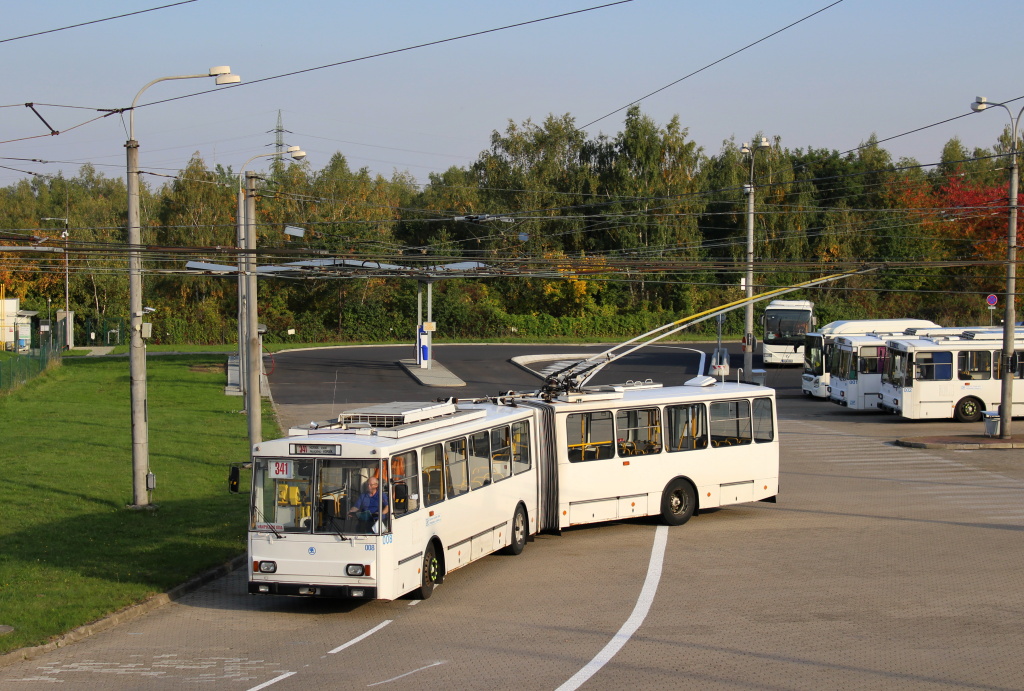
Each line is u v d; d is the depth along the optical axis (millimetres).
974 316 75250
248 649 12164
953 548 17578
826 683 10305
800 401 45562
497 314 85062
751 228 42250
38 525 18500
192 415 36312
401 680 10680
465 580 15945
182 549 17375
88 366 56562
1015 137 29984
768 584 15156
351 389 47375
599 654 11570
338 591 13430
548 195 83438
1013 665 10898
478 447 16609
